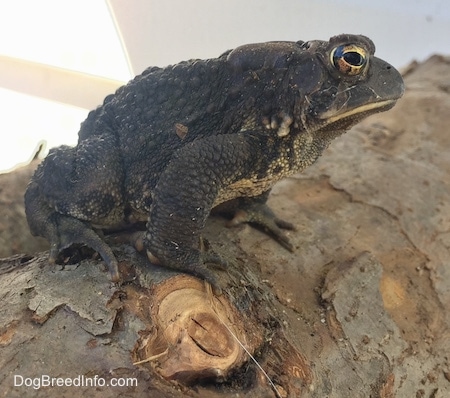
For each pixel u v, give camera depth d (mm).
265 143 95
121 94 108
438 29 194
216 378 72
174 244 87
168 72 104
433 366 101
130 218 108
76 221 100
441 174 137
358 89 87
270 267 101
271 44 96
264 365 76
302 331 88
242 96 96
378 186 132
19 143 223
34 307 75
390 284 109
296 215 121
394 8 187
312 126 91
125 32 178
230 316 80
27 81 200
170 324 75
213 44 189
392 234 119
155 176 101
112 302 76
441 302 110
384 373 91
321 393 79
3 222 133
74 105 201
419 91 170
